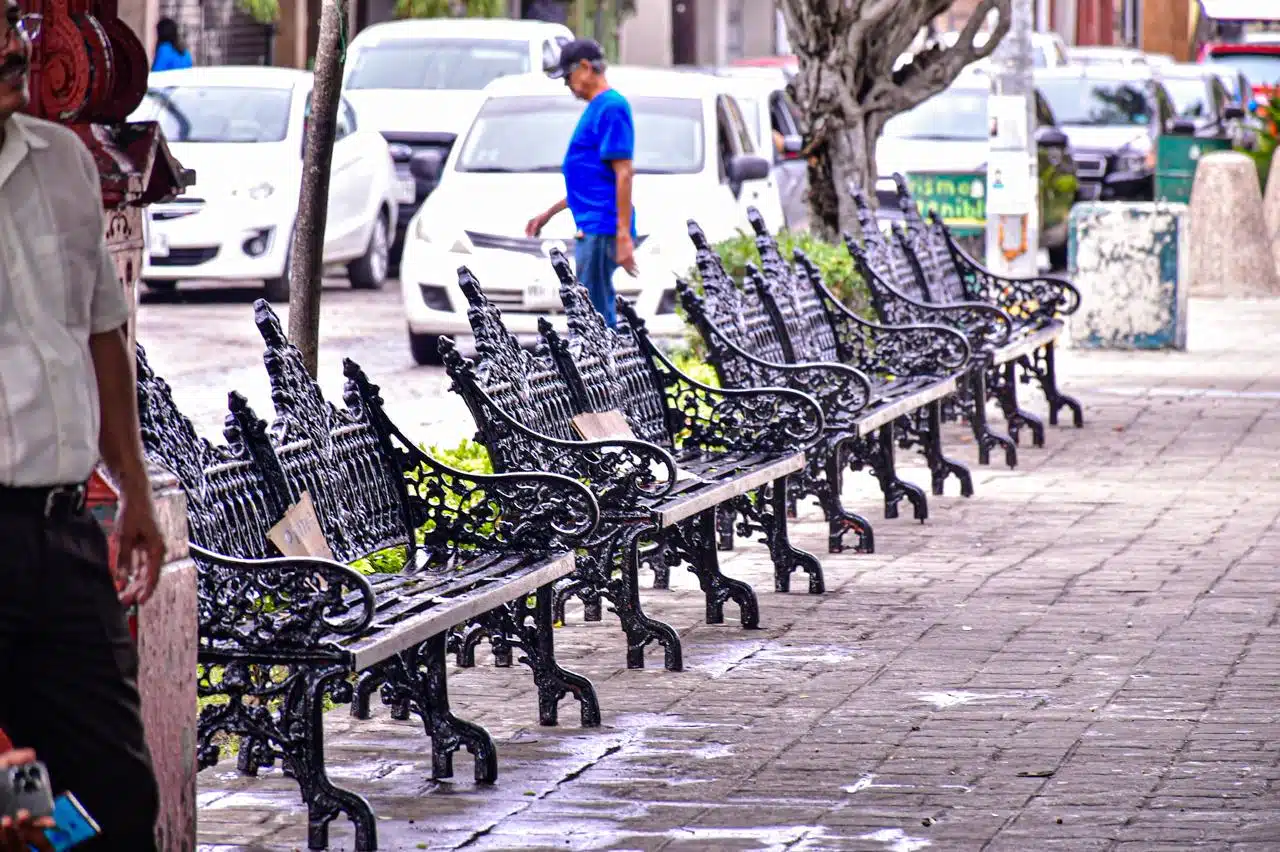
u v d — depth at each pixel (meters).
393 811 16.56
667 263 45.91
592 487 21.09
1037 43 91.25
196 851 15.01
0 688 11.80
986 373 37.00
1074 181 73.75
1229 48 122.00
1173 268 51.91
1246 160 69.38
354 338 54.41
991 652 21.77
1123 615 23.44
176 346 51.03
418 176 51.25
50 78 13.69
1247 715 19.09
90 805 11.86
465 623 21.39
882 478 29.81
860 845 15.53
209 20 98.50
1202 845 15.42
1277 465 34.62
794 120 75.19
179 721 14.20
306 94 63.31
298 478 17.70
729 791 17.00
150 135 14.52
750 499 27.20
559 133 51.06
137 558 12.52
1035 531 28.91
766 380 27.02
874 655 21.73
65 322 11.71
